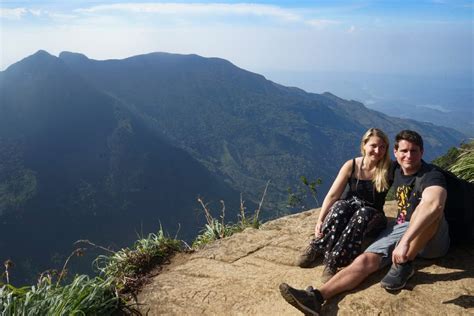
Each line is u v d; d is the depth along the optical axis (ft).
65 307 11.64
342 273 10.86
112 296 13.26
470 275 11.06
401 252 10.18
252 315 11.27
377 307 10.25
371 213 11.78
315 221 17.37
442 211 10.44
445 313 9.79
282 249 14.88
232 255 15.31
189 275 14.33
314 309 10.27
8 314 11.33
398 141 11.39
